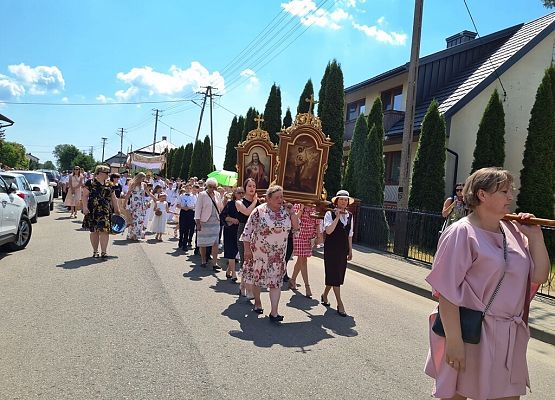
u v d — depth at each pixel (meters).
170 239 13.30
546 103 12.61
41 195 17.28
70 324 5.21
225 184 15.33
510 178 2.60
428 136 13.86
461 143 15.30
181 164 44.84
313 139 8.77
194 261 9.81
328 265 6.50
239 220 7.89
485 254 2.50
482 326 2.50
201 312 6.03
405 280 8.87
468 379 2.51
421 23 11.83
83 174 17.83
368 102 21.72
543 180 12.59
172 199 17.80
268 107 21.83
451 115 14.96
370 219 13.50
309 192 8.85
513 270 2.53
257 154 12.41
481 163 12.88
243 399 3.69
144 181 12.64
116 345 4.66
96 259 9.15
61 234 12.60
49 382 3.79
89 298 6.31
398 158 18.83
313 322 6.04
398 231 11.97
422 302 7.70
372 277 9.67
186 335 5.09
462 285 2.54
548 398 4.24
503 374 2.50
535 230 2.77
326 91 16.64
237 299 6.85
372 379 4.28
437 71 18.36
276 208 6.00
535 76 15.89
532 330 6.18
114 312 5.74
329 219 6.50
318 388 4.00
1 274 7.50
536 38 15.33
